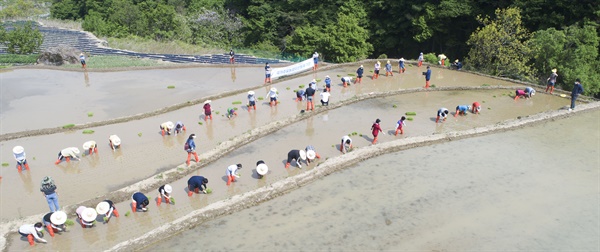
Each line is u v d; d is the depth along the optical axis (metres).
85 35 58.72
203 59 46.72
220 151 21.86
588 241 15.17
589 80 34.97
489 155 21.64
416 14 50.22
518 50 38.44
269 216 16.67
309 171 19.52
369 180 19.23
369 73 37.88
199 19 60.06
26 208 17.25
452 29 51.47
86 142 21.52
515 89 33.16
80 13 85.62
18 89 34.38
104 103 30.45
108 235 15.62
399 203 17.38
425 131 24.69
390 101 29.94
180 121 25.67
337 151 22.19
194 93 32.59
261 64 42.34
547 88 32.41
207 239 15.34
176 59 46.47
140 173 20.06
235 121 26.20
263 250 14.67
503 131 24.64
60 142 23.59
